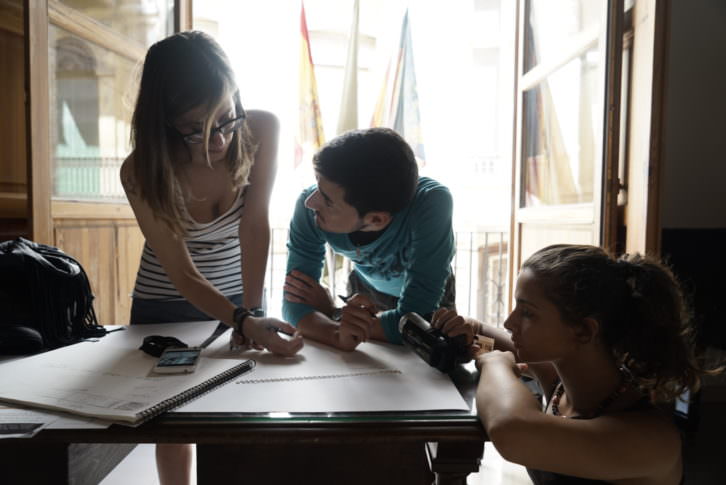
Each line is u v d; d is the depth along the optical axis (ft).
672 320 2.34
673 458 2.08
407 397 2.33
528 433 1.92
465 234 13.20
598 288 2.29
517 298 2.44
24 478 2.40
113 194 7.20
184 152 3.66
